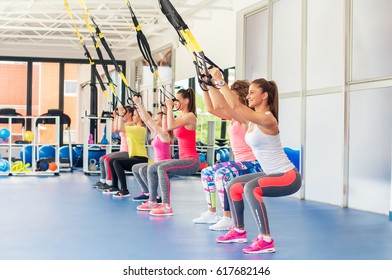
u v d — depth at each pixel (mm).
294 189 4441
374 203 7398
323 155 8430
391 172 6742
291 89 9305
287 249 4676
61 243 4855
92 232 5418
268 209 7508
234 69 11633
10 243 4859
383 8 7250
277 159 4410
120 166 8539
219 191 5402
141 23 14391
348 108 7867
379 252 4617
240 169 5281
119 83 19812
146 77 18156
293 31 9227
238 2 11312
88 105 19547
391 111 7137
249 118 4211
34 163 13289
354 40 7777
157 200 7539
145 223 5977
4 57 19172
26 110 19375
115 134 15156
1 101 19281
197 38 13828
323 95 8422
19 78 19359
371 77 7473
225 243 4855
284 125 9523
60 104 19578
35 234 5309
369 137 7496
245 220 6293
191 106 6195
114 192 9062
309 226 6008
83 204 7660
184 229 5578
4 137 13250
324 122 8398
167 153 6902
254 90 4395
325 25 8367
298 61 9094
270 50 9898
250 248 4453
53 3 12820
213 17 12734
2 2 13117
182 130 6270
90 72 19750
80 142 19750
